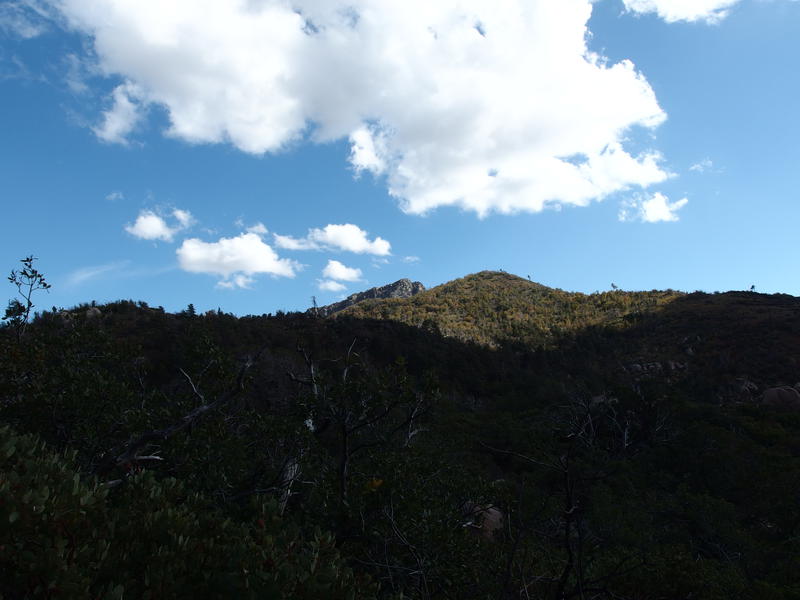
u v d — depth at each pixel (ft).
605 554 21.58
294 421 24.06
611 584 18.34
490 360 192.95
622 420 80.53
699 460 79.46
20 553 8.12
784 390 142.41
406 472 23.89
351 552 19.24
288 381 52.54
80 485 10.39
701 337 226.38
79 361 28.66
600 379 169.07
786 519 64.23
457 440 39.73
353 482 21.71
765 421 112.98
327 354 105.29
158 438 18.54
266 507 12.17
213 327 108.88
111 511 11.23
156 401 28.32
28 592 7.82
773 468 79.56
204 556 10.22
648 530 52.85
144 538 10.64
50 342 29.22
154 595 9.03
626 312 323.16
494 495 24.84
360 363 24.17
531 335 302.86
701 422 93.86
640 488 70.74
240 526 11.89
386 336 168.96
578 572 12.93
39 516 8.86
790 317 219.41
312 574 9.61
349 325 167.53
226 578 9.17
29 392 23.35
